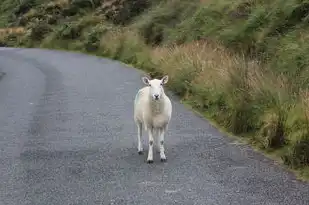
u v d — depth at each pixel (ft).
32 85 59.11
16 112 42.70
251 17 49.88
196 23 64.90
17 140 32.81
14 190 22.97
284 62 36.65
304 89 31.09
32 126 36.83
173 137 31.37
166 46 67.56
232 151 27.66
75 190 22.57
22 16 156.25
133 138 31.73
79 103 44.98
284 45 40.42
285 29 44.88
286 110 28.45
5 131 35.65
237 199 20.52
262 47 44.27
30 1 163.63
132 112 39.63
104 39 93.30
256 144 28.58
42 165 26.78
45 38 125.08
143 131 33.37
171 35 70.64
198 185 22.43
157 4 99.66
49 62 85.35
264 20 48.52
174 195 21.30
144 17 92.63
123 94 47.96
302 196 20.53
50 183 23.72
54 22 135.13
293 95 30.45
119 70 66.08
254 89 33.14
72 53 99.45
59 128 35.68
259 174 23.56
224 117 34.45
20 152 29.71
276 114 28.58
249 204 19.94
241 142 29.40
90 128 35.12
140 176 24.11
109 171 25.14
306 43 37.78
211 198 20.76
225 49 49.19
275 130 27.50
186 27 67.87
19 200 21.65
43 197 21.88
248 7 55.42
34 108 44.09
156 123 25.82
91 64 76.69
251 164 25.16
